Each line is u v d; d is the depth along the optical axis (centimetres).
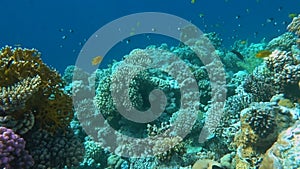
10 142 93
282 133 114
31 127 109
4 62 118
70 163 113
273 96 163
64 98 125
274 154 107
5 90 106
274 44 265
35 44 1844
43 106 120
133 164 164
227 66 306
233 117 176
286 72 161
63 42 1722
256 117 130
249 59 326
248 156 134
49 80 124
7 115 106
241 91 193
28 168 98
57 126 121
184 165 154
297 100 159
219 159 166
